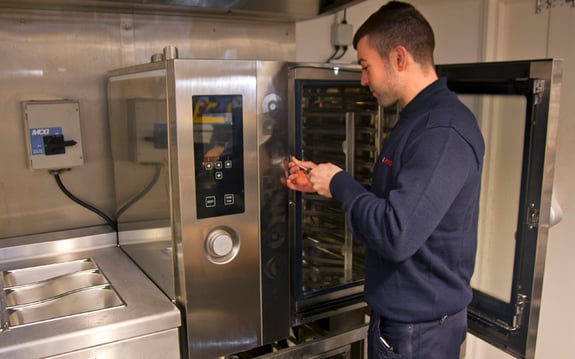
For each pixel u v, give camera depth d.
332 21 2.13
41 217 1.62
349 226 1.14
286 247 1.36
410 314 1.21
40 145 1.54
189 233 1.19
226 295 1.28
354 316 1.75
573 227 2.07
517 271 1.40
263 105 1.24
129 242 1.56
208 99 1.16
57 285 1.41
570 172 2.05
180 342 1.27
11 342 1.05
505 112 1.57
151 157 1.29
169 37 1.73
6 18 1.49
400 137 1.17
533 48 2.15
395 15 1.18
